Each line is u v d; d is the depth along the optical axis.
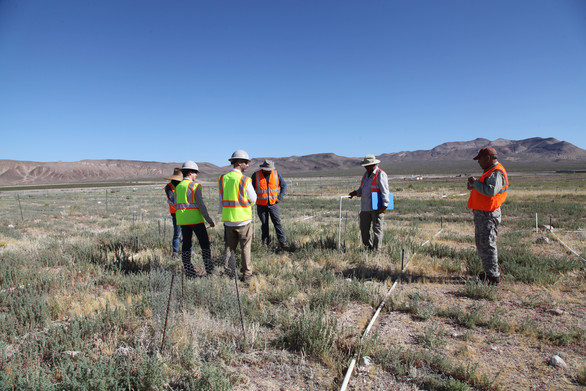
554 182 49.81
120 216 16.61
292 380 2.96
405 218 14.05
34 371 2.89
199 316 3.98
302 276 5.65
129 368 2.88
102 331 3.74
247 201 5.54
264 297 4.83
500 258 6.55
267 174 7.63
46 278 5.35
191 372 2.99
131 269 6.16
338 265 6.45
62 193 46.78
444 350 3.40
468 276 5.78
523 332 3.75
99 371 2.77
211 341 3.58
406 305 4.50
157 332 3.58
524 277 5.48
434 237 9.41
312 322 3.67
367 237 7.37
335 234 8.91
